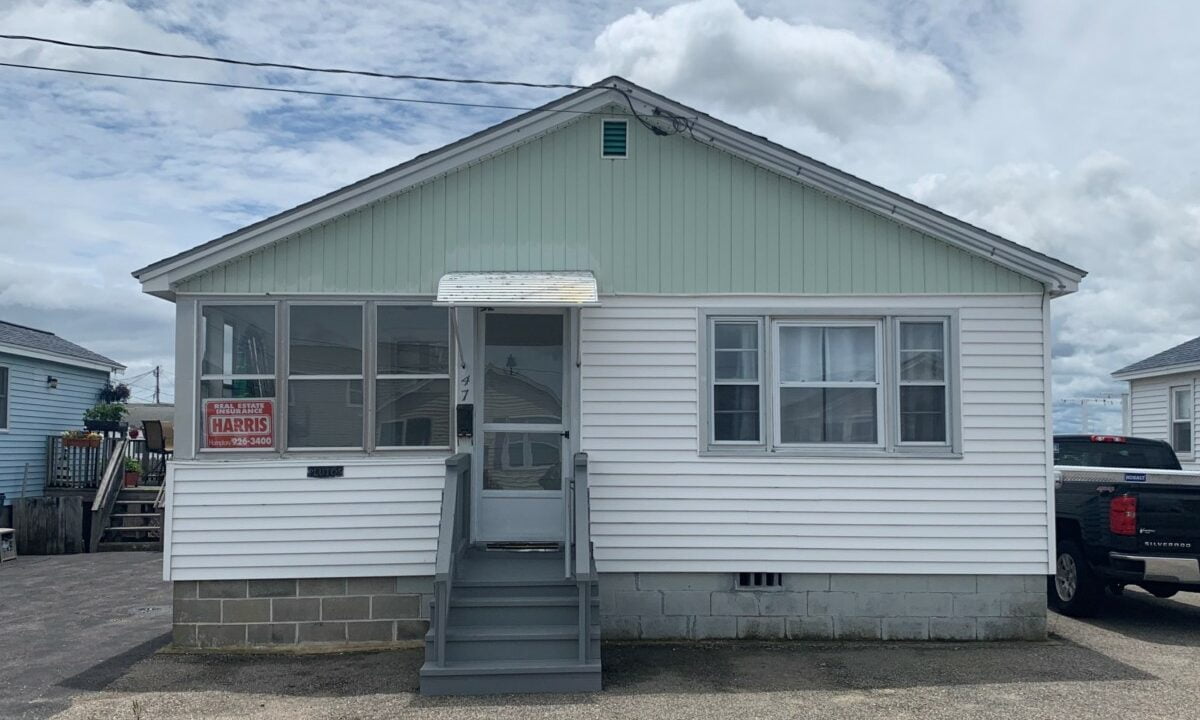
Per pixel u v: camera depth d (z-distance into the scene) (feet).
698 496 29.55
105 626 32.76
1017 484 29.73
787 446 29.78
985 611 29.58
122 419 74.74
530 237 30.01
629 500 29.53
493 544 29.68
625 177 30.17
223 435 29.37
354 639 28.99
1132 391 65.98
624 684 24.68
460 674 23.81
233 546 29.01
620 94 29.78
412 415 29.84
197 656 28.09
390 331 29.94
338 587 29.12
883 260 30.09
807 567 29.48
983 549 29.60
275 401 29.50
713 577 29.55
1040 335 30.04
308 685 24.91
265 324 29.68
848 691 24.08
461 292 27.58
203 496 29.07
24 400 64.08
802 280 29.99
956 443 29.76
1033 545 29.66
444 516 25.57
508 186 30.07
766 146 29.78
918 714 22.20
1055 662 27.02
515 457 30.07
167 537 28.96
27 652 28.81
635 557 29.40
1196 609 35.42
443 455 29.71
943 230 29.91
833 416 30.01
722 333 30.17
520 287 28.07
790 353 30.17
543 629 25.12
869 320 30.22
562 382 30.30
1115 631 31.27
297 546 29.07
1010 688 24.40
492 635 24.67
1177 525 30.91
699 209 30.12
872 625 29.55
